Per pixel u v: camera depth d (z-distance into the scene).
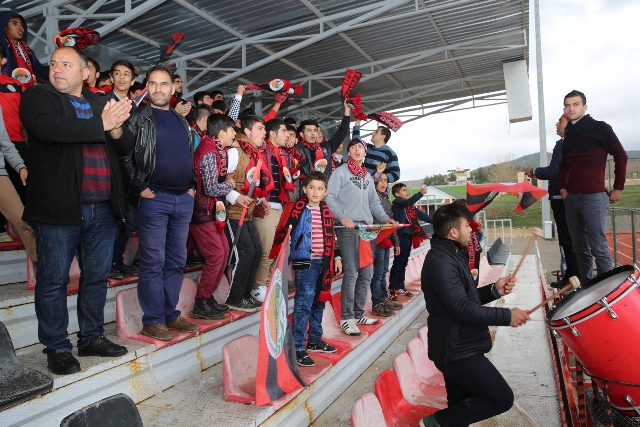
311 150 6.23
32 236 3.59
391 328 5.97
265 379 3.20
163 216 3.58
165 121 3.61
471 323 3.25
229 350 3.44
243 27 9.62
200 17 8.89
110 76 5.21
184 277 4.43
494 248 12.83
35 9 7.50
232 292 4.46
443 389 4.46
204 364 3.87
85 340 3.16
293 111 16.16
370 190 5.34
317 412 3.84
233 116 5.65
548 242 17.83
